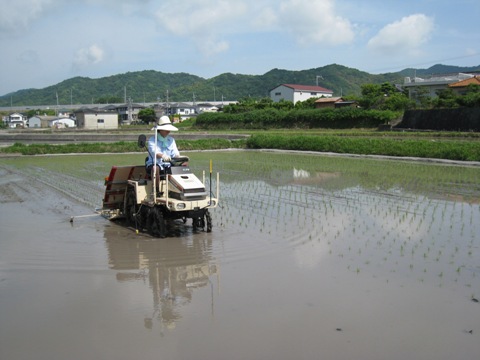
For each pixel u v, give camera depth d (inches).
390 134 1279.5
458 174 672.4
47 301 221.3
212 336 182.5
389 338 179.8
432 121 1397.6
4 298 225.5
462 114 1307.8
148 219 354.0
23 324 196.4
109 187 389.7
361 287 233.1
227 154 1082.7
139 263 280.5
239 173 721.6
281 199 495.8
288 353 168.9
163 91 6314.0
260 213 423.8
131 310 209.6
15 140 1745.8
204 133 1702.8
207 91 5629.9
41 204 488.7
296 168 780.6
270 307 209.9
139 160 967.0
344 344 175.2
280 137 1192.8
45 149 1120.2
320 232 349.7
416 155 899.4
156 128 346.0
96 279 252.7
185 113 3656.5
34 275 259.4
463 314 200.7
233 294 227.0
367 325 190.9
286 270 261.9
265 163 866.1
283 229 360.8
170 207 323.9
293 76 5644.7
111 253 302.7
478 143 855.7
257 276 252.7
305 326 190.4
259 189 565.6
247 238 335.3
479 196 498.6
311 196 512.1
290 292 227.9
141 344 177.0
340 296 221.5
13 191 575.5
